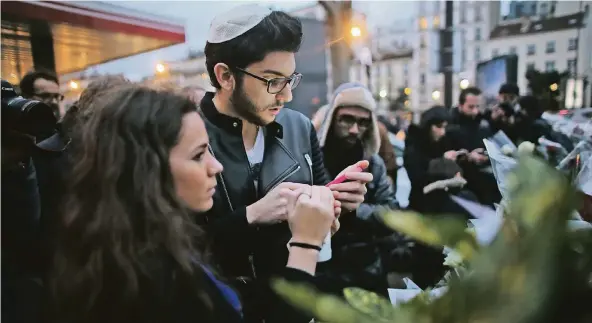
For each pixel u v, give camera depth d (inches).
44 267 23.2
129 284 19.7
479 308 11.1
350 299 15.3
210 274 22.9
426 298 13.1
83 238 20.4
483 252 12.0
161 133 21.6
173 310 20.1
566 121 70.1
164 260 20.4
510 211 11.8
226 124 31.7
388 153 55.9
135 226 20.4
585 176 21.1
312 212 25.3
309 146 36.9
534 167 12.1
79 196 21.1
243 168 32.2
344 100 44.4
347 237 36.8
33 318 22.5
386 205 43.6
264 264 29.2
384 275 36.6
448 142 57.3
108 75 26.4
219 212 31.4
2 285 22.9
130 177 20.8
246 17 29.9
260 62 30.2
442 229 12.6
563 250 11.0
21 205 24.0
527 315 10.6
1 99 26.0
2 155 24.1
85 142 21.6
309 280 23.3
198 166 23.0
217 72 31.2
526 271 10.9
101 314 19.9
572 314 11.1
